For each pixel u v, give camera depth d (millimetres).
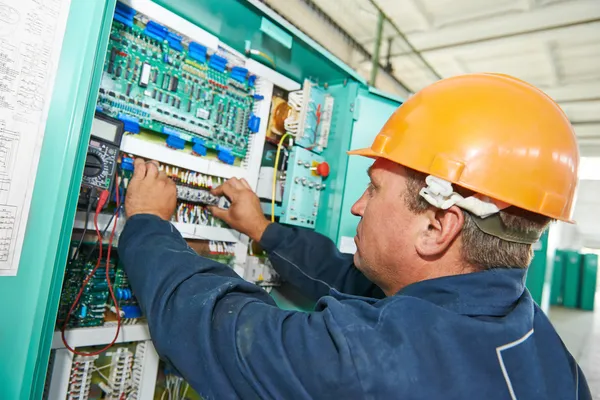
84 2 689
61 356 822
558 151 652
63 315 846
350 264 1181
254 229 1159
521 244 665
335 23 2188
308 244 1179
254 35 1093
